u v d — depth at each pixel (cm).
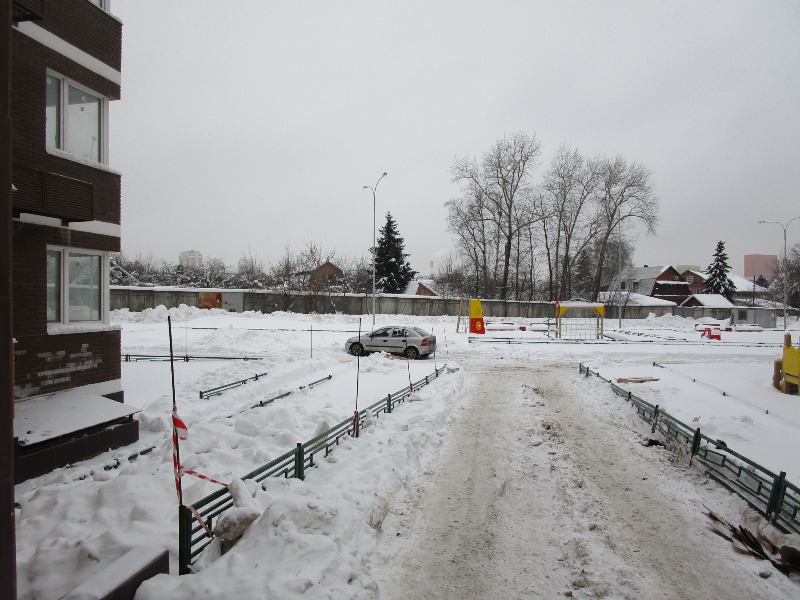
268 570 423
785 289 4544
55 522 536
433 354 2358
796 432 971
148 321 3500
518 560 538
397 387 1430
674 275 8306
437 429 1030
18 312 830
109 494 573
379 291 6241
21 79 816
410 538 582
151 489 601
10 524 345
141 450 850
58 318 927
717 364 1997
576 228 5406
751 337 3378
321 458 775
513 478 775
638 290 8256
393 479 707
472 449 916
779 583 505
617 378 1591
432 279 8000
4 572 340
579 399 1375
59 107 909
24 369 841
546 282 6788
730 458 818
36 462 725
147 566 423
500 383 1617
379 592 469
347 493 607
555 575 510
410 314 4806
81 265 980
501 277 6169
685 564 536
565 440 980
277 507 499
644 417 1120
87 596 371
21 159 813
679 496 718
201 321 3509
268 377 1476
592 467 831
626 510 668
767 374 1698
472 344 2703
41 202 816
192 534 478
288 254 5312
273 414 1022
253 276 6034
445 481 762
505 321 4297
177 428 486
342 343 2531
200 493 610
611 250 5862
